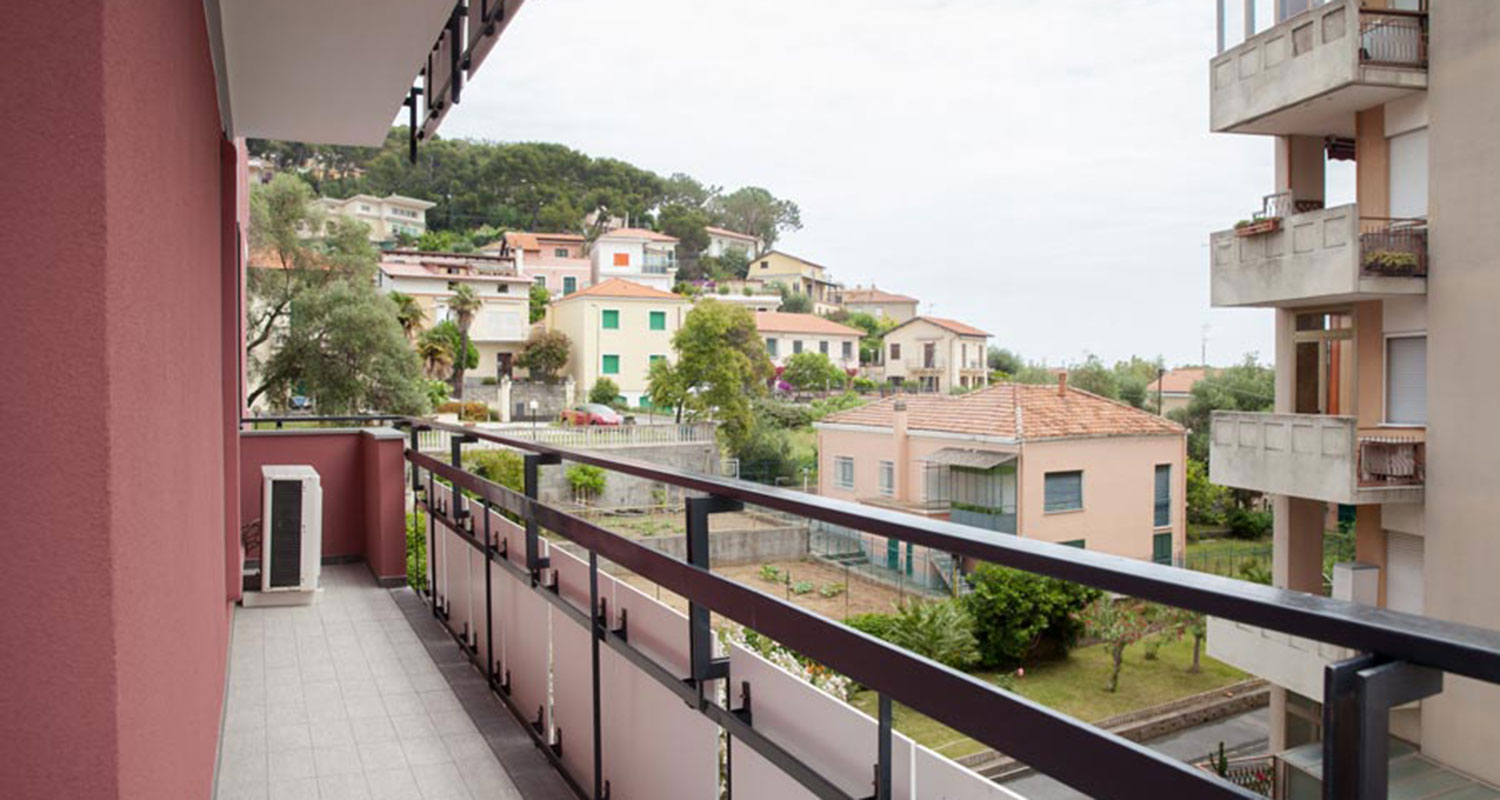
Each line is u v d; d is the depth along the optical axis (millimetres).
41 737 749
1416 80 8867
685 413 31750
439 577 4617
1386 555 9195
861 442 20953
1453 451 8484
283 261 21438
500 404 38031
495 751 2938
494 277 43281
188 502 1451
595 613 2301
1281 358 10352
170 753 1131
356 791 2643
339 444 5949
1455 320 8508
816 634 1274
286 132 5344
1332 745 613
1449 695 6641
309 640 4223
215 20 2846
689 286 66500
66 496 746
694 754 1814
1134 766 772
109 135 746
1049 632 7066
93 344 744
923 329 51562
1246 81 10180
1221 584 738
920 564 14586
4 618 739
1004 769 6180
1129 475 17422
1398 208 9289
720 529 17781
